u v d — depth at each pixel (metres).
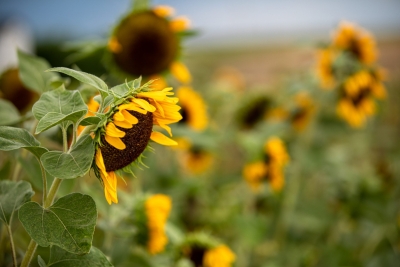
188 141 2.31
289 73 3.53
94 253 1.06
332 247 2.48
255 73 6.55
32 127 1.34
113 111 0.99
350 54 2.35
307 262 2.51
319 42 2.39
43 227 0.98
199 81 4.59
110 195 1.02
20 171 1.45
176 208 2.46
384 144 3.88
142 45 1.81
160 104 1.05
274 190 2.51
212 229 2.61
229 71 4.70
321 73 2.38
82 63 1.79
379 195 2.50
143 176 2.35
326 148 3.03
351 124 2.61
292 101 2.83
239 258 2.46
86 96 1.31
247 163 2.47
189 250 1.67
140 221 1.60
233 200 3.00
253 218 2.35
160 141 1.08
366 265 2.30
